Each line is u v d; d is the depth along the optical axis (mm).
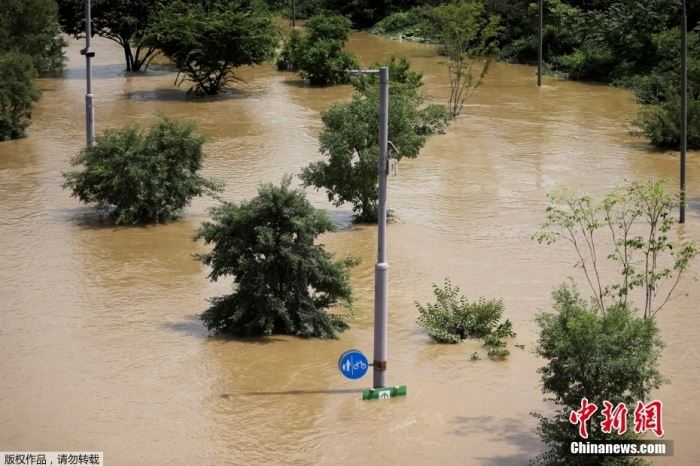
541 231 22031
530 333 16234
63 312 17031
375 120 22828
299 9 69062
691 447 12273
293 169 27812
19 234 21750
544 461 11875
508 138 32500
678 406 13523
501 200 24828
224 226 16422
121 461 11859
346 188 22594
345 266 16688
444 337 15898
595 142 32031
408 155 23453
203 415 13148
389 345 15836
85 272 19250
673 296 18000
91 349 15391
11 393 13750
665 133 30797
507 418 13164
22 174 27297
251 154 29781
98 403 13469
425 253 20547
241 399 13664
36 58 43094
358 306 17672
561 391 12016
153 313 17125
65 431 12633
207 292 18250
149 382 14188
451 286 18438
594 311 12734
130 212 22578
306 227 16250
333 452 12172
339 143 22344
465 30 38469
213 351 15398
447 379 14438
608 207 17328
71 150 30312
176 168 22922
